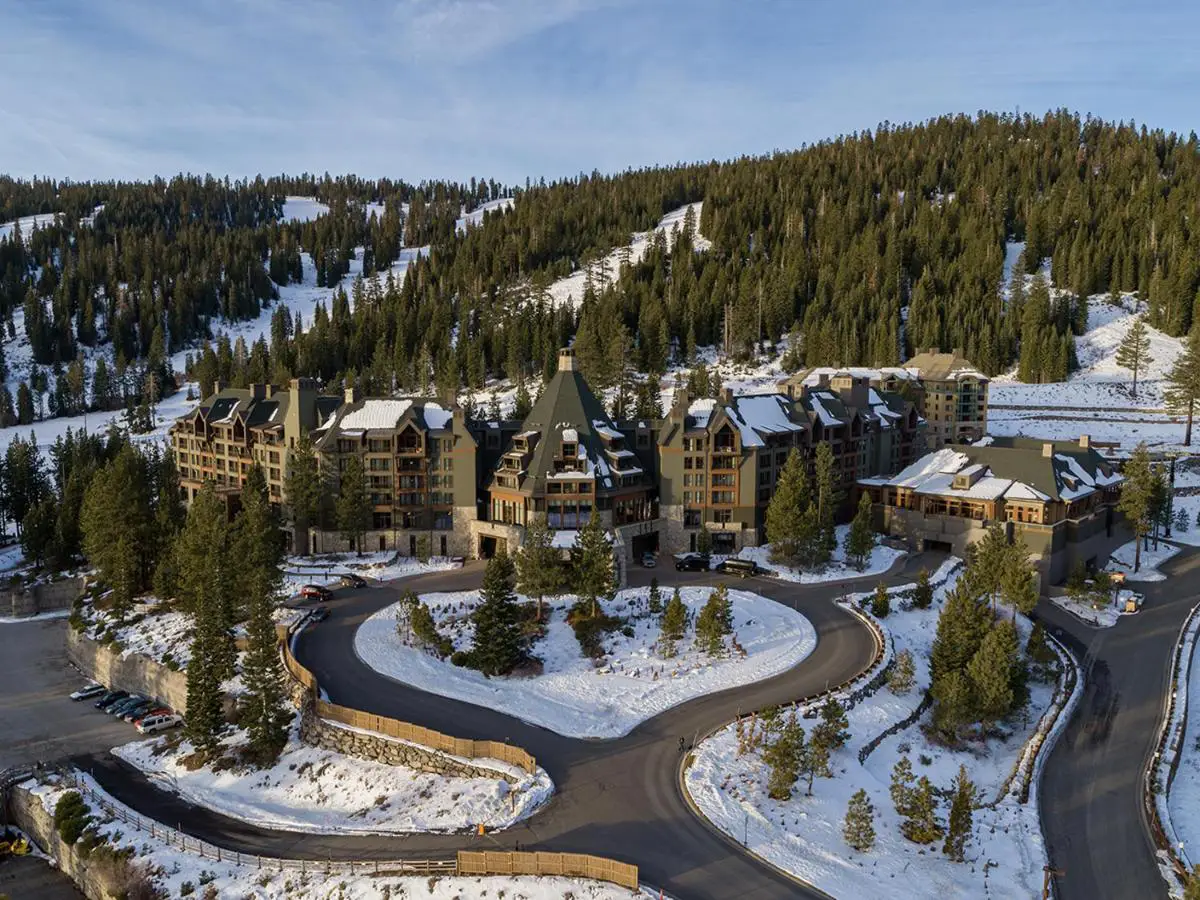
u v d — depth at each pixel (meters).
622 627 86.94
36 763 76.12
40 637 110.50
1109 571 112.00
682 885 48.41
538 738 66.38
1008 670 69.62
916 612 94.38
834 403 134.38
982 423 172.50
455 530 117.94
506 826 54.59
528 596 90.06
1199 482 146.88
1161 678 81.00
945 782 64.06
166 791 69.75
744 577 106.12
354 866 53.09
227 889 53.72
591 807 56.56
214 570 87.81
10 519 148.75
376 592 101.44
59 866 65.31
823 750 59.72
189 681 73.56
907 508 120.31
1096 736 70.56
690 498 117.50
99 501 107.69
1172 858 53.59
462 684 76.44
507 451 121.12
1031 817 58.03
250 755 71.81
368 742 66.94
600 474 112.56
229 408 140.38
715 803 56.53
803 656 81.50
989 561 93.38
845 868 50.84
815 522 106.00
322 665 80.56
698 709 71.00
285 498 119.31
